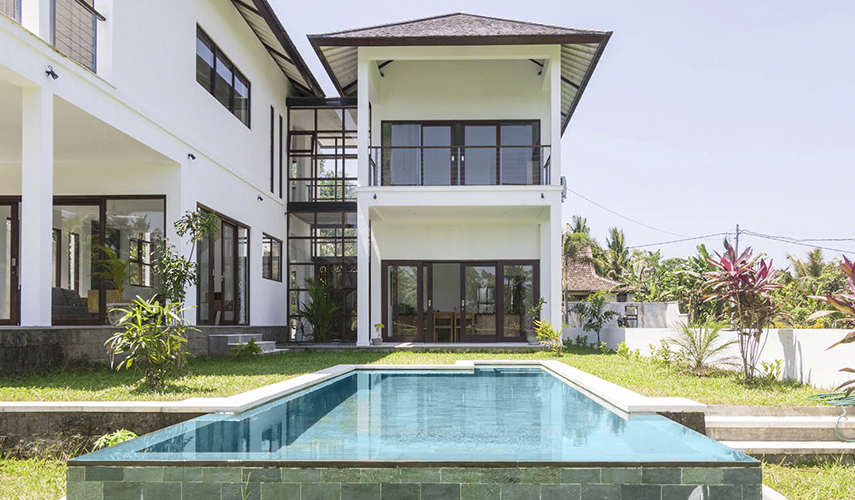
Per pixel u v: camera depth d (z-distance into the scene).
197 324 9.73
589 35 11.59
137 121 7.95
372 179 13.16
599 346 12.23
